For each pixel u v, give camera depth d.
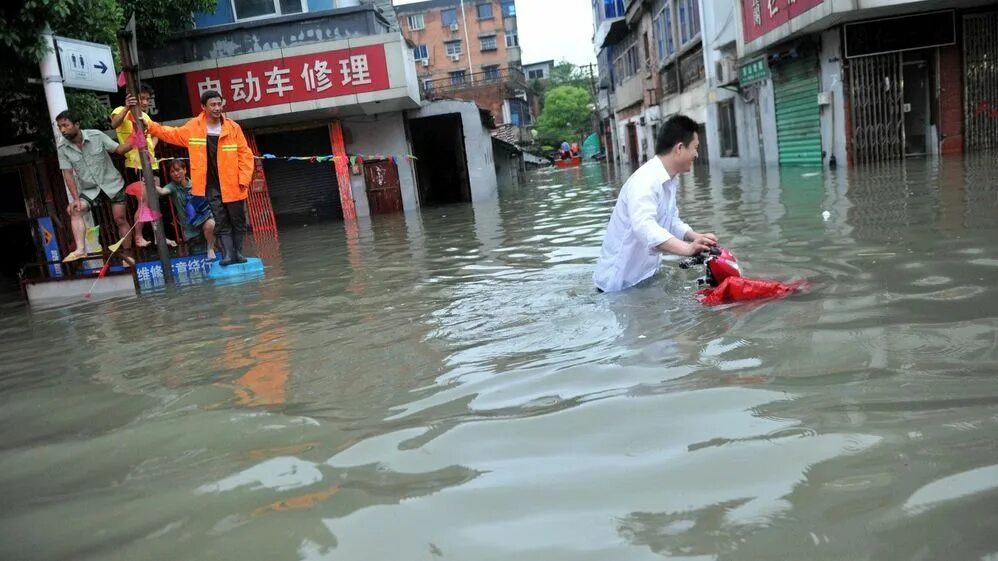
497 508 2.04
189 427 3.00
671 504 1.97
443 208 16.48
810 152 15.43
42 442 3.04
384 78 14.98
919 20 13.05
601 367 3.18
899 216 6.49
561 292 4.97
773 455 2.18
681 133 4.68
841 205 7.82
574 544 1.82
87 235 8.74
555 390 2.96
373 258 8.23
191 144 7.80
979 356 2.81
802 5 13.45
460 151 18.81
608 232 4.90
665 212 4.86
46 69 8.70
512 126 43.66
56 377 4.16
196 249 11.11
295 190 17.23
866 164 13.38
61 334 5.55
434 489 2.20
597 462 2.26
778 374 2.84
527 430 2.57
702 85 22.81
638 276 4.86
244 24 15.57
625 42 35.69
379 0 20.45
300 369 3.72
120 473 2.61
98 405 3.49
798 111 15.86
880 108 13.55
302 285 6.66
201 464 2.60
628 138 38.22
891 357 2.90
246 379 3.64
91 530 2.18
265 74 14.96
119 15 10.33
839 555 1.67
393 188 17.14
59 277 7.87
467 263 6.98
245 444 2.75
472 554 1.83
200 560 1.93
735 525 1.84
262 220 16.17
